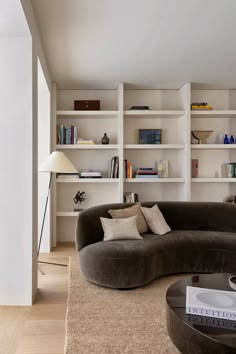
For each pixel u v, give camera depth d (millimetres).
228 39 3129
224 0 2396
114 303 2619
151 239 3373
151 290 2926
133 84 4703
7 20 2246
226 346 1425
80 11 2553
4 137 2574
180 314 1704
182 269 3404
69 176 4645
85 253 3105
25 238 2594
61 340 2053
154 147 4703
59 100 4938
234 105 4996
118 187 4766
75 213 4676
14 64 2572
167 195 5023
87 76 4305
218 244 3387
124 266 2908
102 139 4805
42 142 4359
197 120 4996
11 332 2150
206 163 5020
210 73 4211
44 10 2539
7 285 2590
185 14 2613
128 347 1949
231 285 2088
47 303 2641
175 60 3709
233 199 4883
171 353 1888
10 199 2582
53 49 3344
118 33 2973
